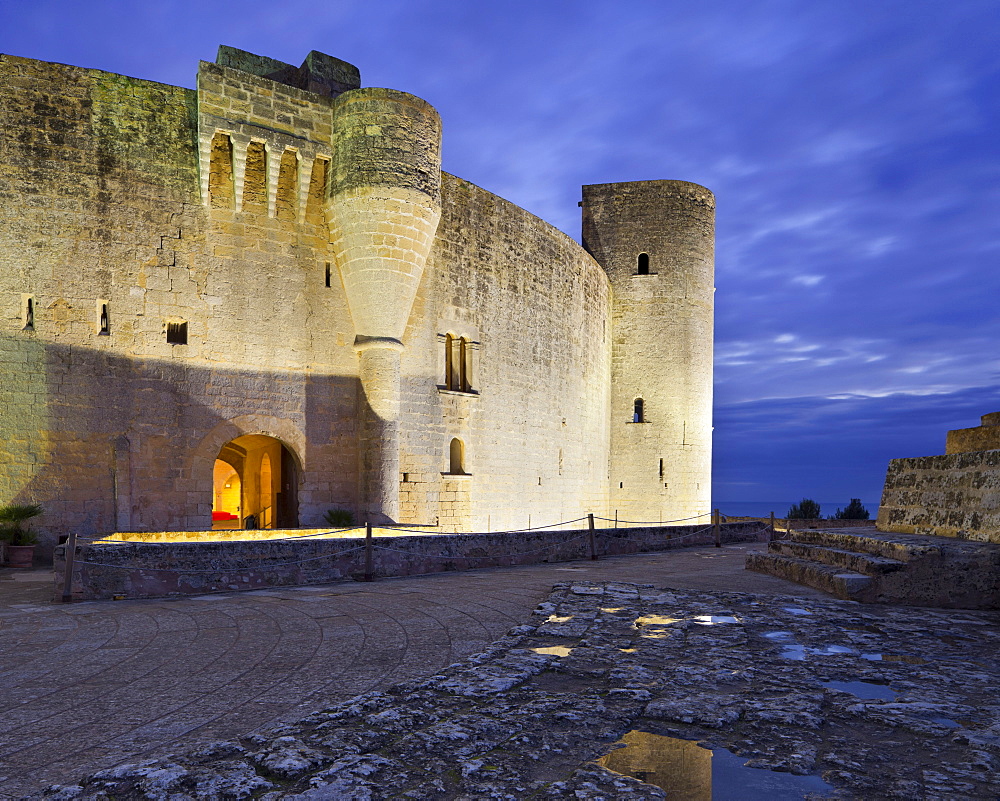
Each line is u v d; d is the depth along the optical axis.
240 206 21.58
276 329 22.09
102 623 9.18
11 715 5.43
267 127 21.55
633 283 40.06
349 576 13.48
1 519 17.48
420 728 4.81
